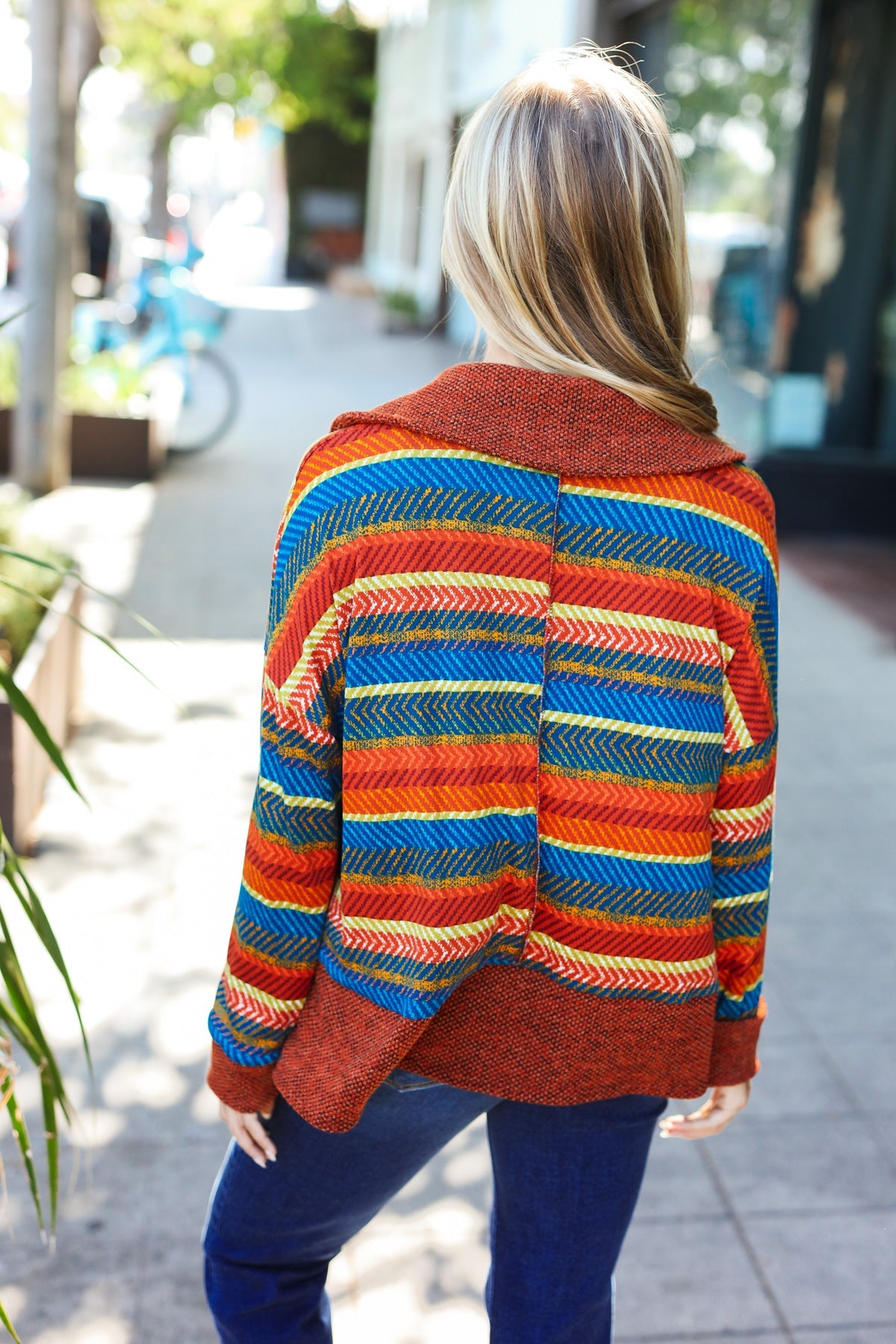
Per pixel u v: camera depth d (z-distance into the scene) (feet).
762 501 3.98
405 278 77.36
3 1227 7.34
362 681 3.72
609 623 3.74
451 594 3.68
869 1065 9.46
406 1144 4.27
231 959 4.11
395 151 84.07
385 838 3.75
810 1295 7.20
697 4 28.78
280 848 3.89
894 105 25.30
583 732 3.75
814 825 13.67
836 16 24.81
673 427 3.88
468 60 58.34
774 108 26.09
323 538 3.72
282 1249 4.55
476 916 3.74
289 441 34.37
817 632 20.71
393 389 44.73
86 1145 8.05
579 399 3.77
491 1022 3.93
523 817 3.78
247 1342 4.64
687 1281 7.25
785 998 10.31
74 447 27.96
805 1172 8.26
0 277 56.90
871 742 16.19
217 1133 8.29
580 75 3.94
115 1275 7.05
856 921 11.65
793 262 25.89
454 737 3.69
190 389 31.60
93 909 10.92
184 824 12.57
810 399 26.50
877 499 26.68
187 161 122.52
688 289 4.08
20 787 11.44
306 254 104.99
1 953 4.40
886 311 26.53
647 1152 4.38
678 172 4.00
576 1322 4.40
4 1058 4.43
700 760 3.83
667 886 3.82
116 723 14.96
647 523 3.78
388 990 3.82
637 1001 3.89
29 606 13.30
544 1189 4.27
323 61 76.95
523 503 3.73
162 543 23.24
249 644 18.13
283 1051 4.11
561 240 3.78
